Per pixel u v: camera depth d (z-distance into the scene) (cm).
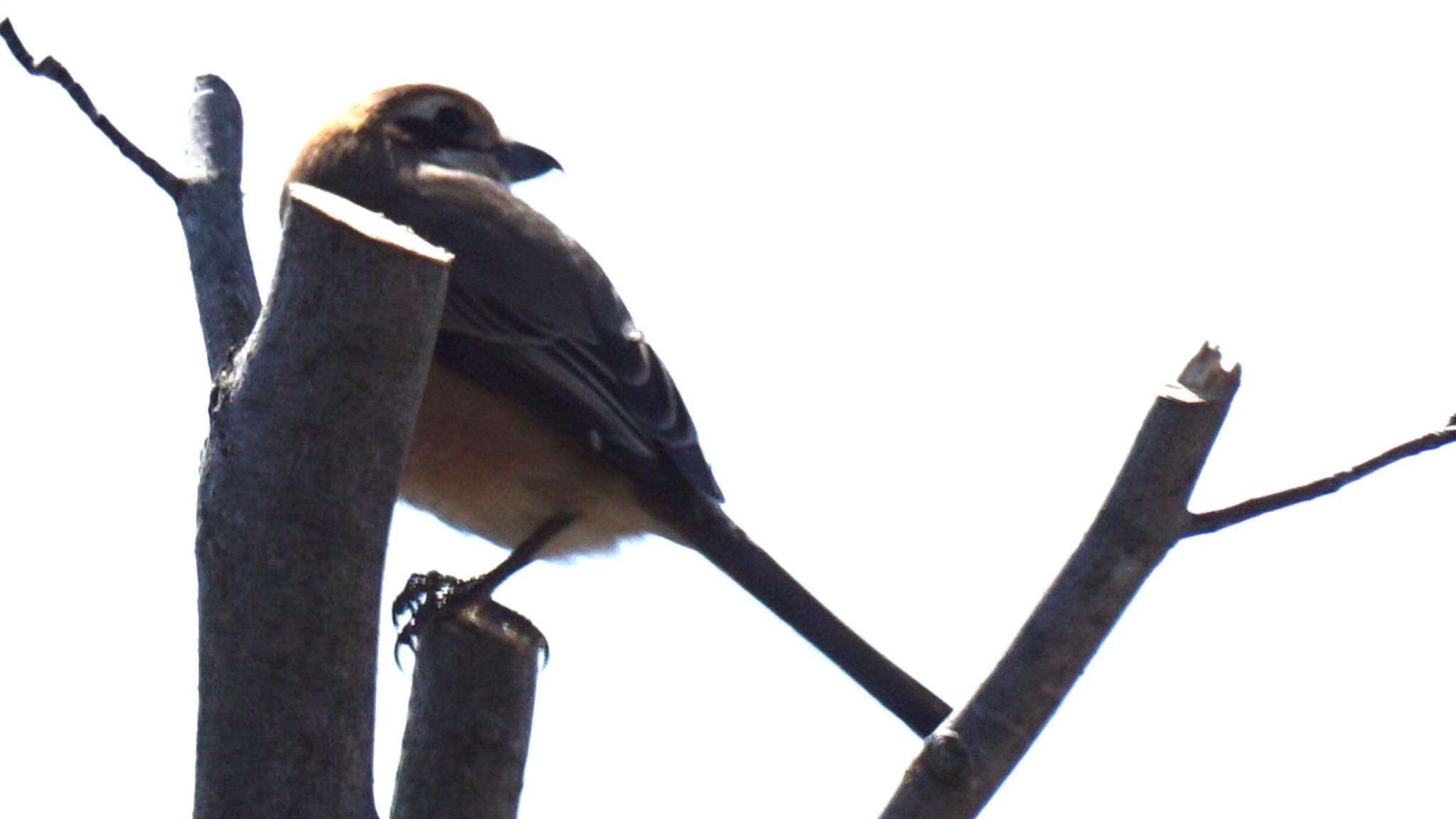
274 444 639
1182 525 670
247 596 639
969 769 649
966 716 660
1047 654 659
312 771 642
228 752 642
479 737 747
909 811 650
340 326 633
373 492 643
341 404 635
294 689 641
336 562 640
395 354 637
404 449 650
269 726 640
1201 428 656
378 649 660
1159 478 659
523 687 762
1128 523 662
